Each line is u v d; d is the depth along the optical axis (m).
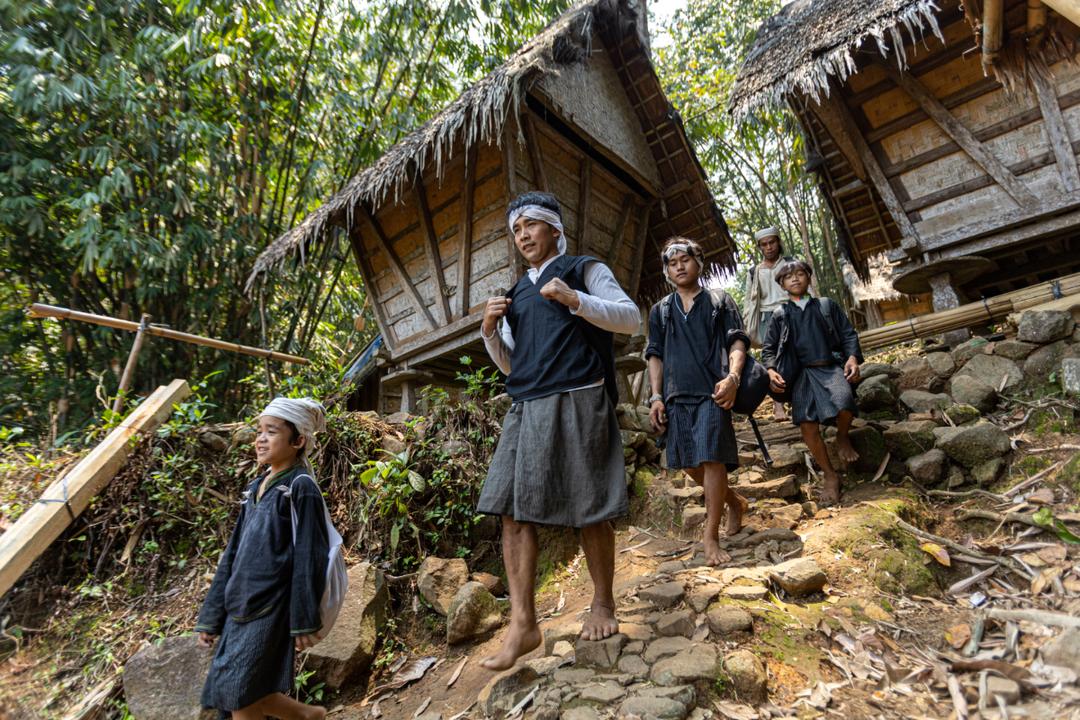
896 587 2.27
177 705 2.39
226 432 3.74
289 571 2.03
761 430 4.48
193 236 6.62
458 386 6.64
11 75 5.89
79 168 6.61
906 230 4.91
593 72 5.54
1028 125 4.39
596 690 1.69
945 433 3.24
